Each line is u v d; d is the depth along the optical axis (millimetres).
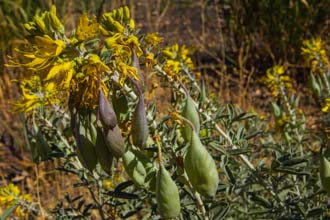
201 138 340
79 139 278
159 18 1326
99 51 283
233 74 1156
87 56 268
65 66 260
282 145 548
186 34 1349
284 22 1159
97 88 263
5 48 1011
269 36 1180
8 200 536
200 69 1188
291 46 1147
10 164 874
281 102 646
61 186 780
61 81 265
